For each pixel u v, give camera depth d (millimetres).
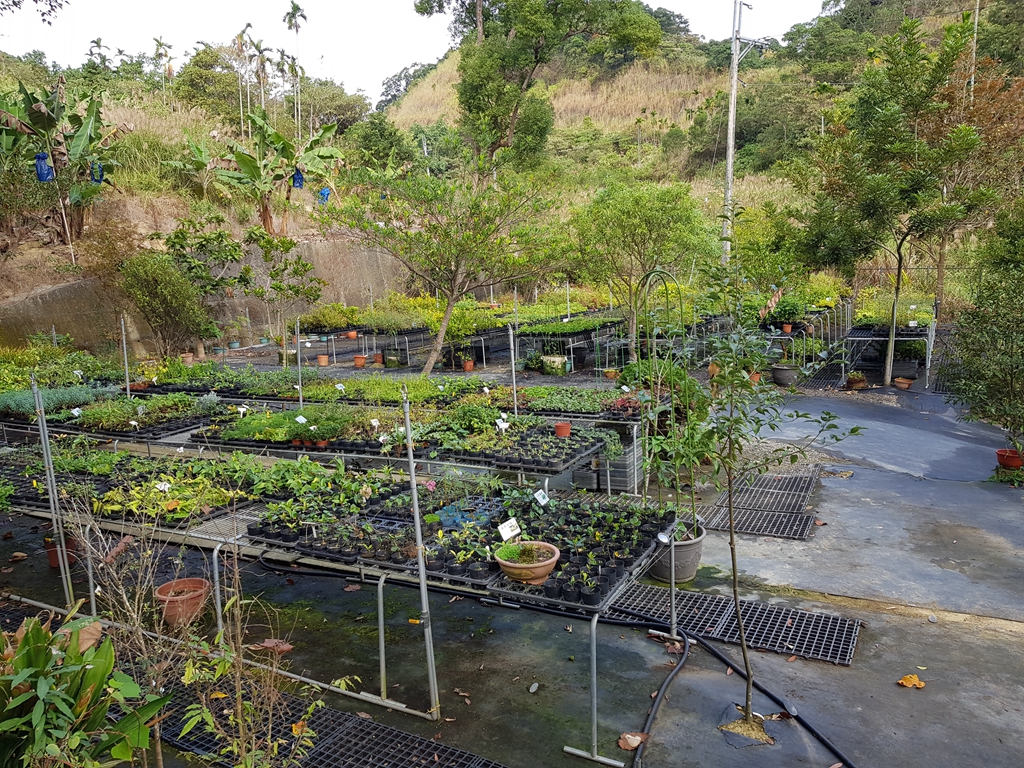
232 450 8695
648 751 4164
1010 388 8758
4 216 16469
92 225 18469
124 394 12062
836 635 5371
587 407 9703
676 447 4887
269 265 21688
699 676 4961
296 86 28219
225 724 4426
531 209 13203
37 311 16891
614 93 61844
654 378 7004
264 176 21609
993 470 9383
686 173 47062
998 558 6629
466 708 4668
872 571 6480
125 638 4152
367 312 20406
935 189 13914
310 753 4164
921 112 15242
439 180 12867
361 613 6082
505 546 4973
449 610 6098
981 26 30141
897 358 15734
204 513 6008
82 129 17828
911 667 4965
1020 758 4004
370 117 36375
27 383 12594
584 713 4582
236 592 3650
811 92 42562
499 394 10750
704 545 7270
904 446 10547
